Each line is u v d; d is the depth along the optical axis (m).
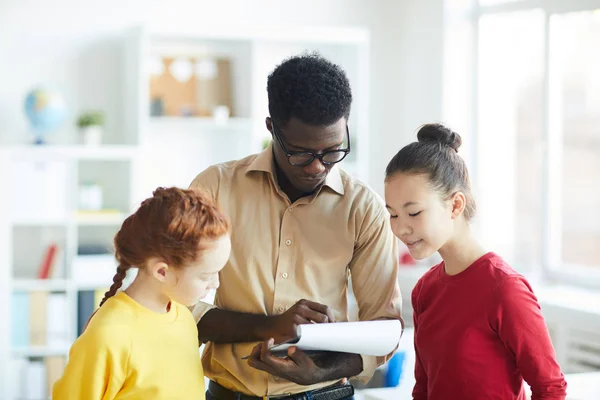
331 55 5.25
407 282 4.89
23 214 4.39
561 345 4.00
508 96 4.96
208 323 1.87
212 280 1.72
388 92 5.50
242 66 5.00
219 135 5.08
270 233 1.90
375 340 1.76
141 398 1.68
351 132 5.14
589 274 4.48
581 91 4.50
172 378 1.71
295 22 5.26
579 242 4.57
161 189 1.74
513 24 4.92
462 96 5.15
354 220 1.91
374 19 5.44
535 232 4.81
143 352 1.68
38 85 4.64
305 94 1.71
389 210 1.79
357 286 1.97
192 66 4.90
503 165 5.00
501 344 1.72
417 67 5.35
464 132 5.16
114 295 1.76
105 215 4.56
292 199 1.93
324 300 1.92
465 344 1.73
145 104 4.56
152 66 4.83
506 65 4.97
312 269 1.90
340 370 1.83
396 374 3.46
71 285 4.49
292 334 1.70
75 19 4.75
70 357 1.65
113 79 4.83
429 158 1.74
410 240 1.77
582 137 4.51
